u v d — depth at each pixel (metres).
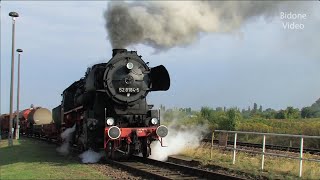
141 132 15.20
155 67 16.41
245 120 36.16
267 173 11.74
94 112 16.06
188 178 11.21
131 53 16.25
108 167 13.85
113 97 15.57
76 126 19.94
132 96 15.81
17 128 36.72
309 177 10.80
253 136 28.53
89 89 16.58
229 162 14.19
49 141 30.77
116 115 15.84
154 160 14.88
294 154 16.89
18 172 12.56
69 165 14.31
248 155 16.25
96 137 16.08
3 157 18.56
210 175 11.26
